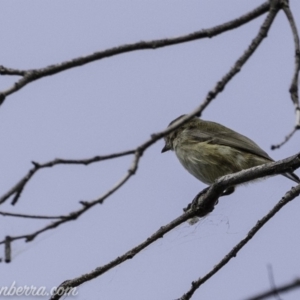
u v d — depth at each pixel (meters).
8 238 7.45
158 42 8.06
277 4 7.93
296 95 7.40
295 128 7.07
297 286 6.35
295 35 7.82
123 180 7.04
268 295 6.39
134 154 7.07
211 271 10.61
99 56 7.88
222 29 8.23
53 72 7.72
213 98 7.35
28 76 7.60
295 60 7.65
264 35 7.72
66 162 7.00
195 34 8.20
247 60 7.57
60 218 7.24
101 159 7.07
